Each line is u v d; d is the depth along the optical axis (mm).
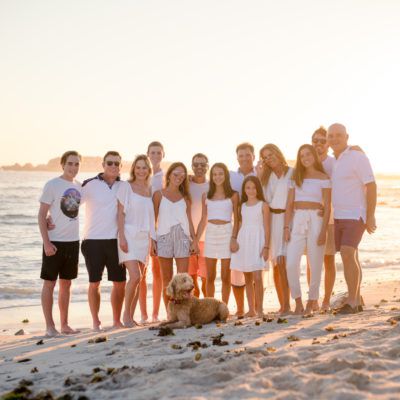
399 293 11375
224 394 3201
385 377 3383
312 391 3193
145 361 4535
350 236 6680
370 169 6625
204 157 7988
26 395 3598
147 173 7234
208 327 6469
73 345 5844
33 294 14086
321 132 7715
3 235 29562
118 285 7133
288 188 7359
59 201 6816
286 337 5168
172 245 7461
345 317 6461
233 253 7574
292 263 7156
